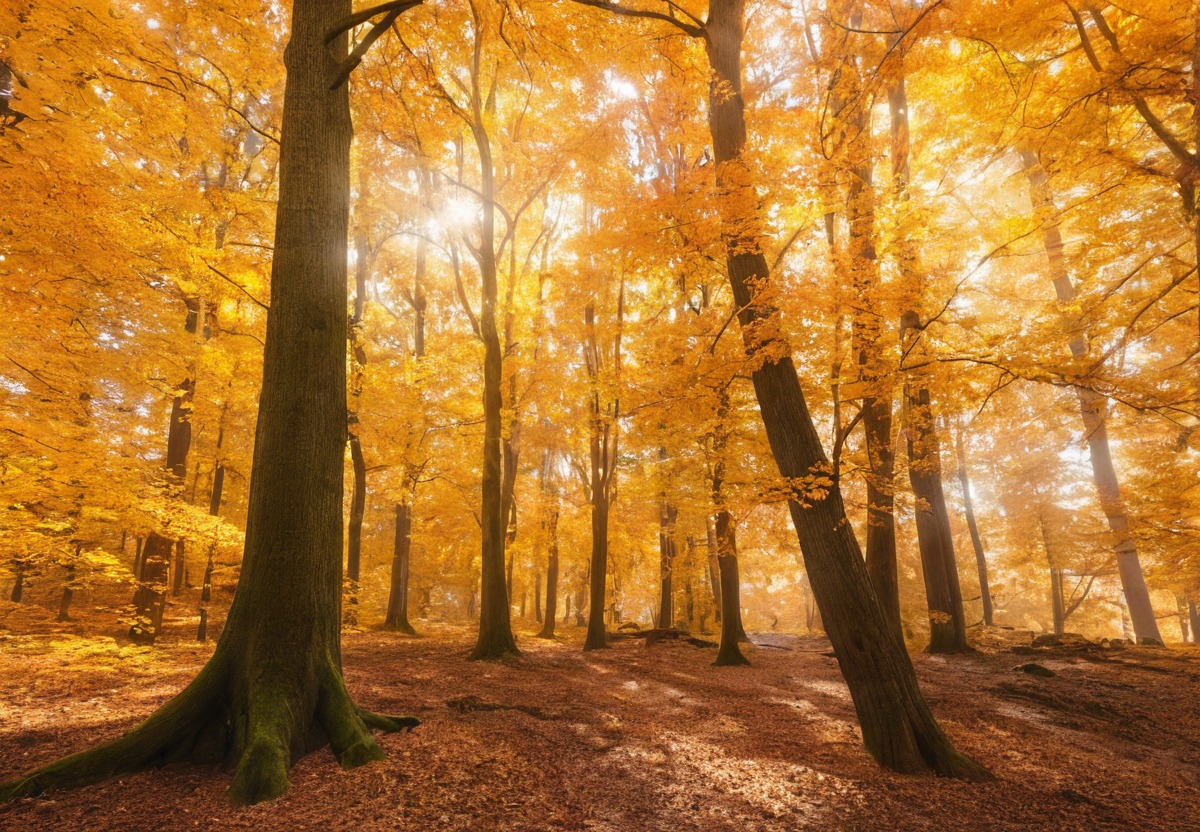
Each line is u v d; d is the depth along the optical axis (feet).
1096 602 87.76
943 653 40.14
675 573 67.00
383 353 60.18
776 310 19.66
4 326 22.03
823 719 23.08
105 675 23.22
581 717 21.70
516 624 76.33
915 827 13.14
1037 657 37.68
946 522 41.86
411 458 54.34
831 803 14.29
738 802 14.26
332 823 11.28
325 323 16.31
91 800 11.69
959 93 34.19
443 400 55.72
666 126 30.81
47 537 25.90
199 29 31.14
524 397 50.31
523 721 20.25
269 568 15.03
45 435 24.30
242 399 43.19
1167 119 32.22
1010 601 100.99
